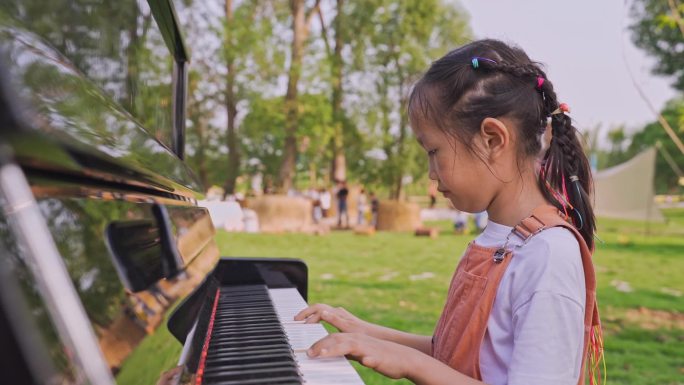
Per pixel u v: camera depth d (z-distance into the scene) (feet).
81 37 3.19
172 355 3.03
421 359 3.97
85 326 1.51
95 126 2.09
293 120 72.13
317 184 131.75
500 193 4.46
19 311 1.37
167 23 6.79
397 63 79.41
